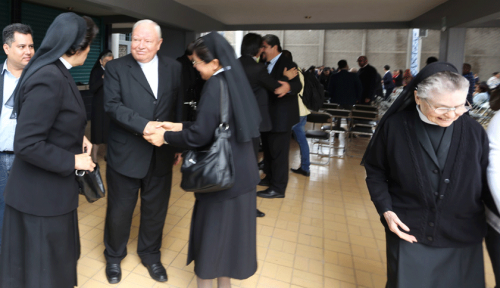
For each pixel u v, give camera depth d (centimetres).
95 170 176
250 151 192
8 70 210
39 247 160
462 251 151
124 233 234
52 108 150
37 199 158
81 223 310
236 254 191
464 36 553
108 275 231
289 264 262
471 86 753
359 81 685
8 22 613
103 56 459
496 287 161
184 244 284
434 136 148
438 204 147
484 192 152
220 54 174
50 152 152
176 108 241
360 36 2225
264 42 358
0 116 211
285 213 355
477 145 144
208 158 168
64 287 173
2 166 215
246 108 178
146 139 201
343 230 322
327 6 610
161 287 228
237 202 186
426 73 149
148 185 228
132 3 466
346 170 520
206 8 645
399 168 153
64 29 151
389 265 164
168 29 689
